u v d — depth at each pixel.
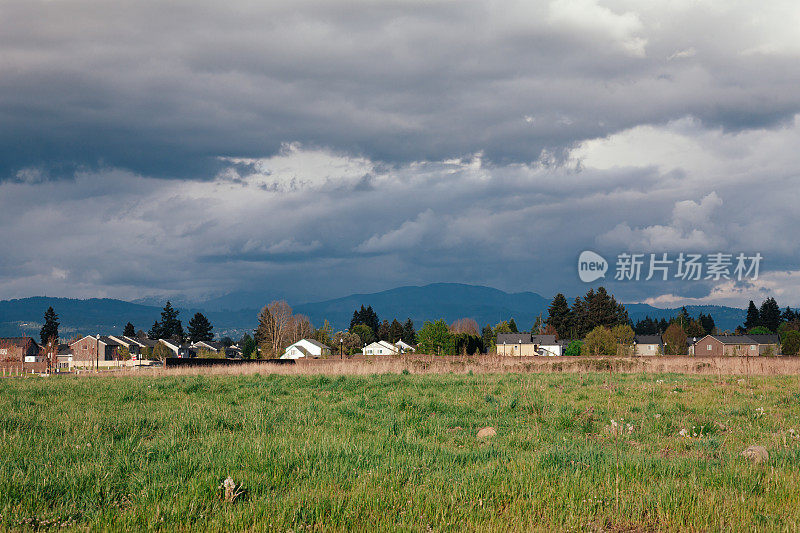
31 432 12.70
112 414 16.12
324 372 37.44
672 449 12.16
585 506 7.82
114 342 120.62
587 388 24.50
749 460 10.19
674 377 31.34
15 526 7.09
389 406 18.36
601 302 133.50
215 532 6.96
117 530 6.93
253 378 30.91
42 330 159.50
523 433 13.98
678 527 7.31
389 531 7.00
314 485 8.63
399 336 159.62
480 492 8.27
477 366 42.34
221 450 10.80
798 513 7.55
